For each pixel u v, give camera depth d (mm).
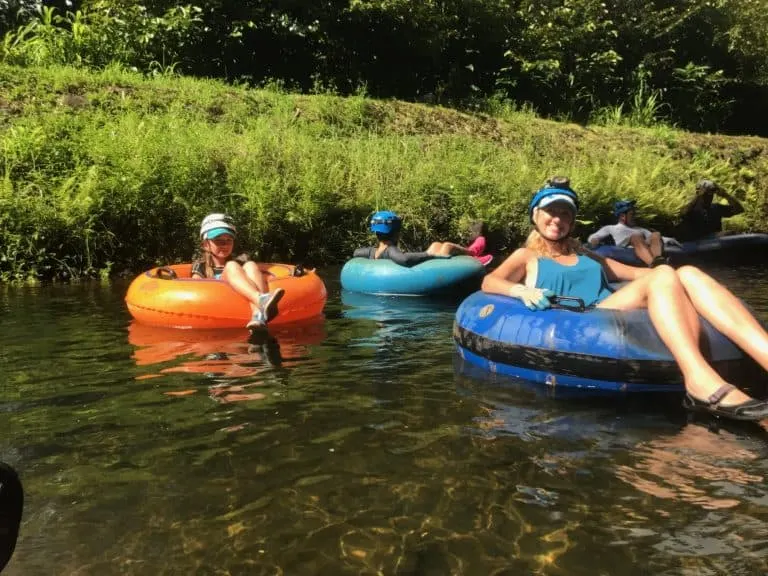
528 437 2504
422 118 12008
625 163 11820
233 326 4477
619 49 17156
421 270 5848
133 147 7551
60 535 1872
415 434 2543
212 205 7559
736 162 13633
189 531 1891
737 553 1739
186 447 2439
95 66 11422
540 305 3305
